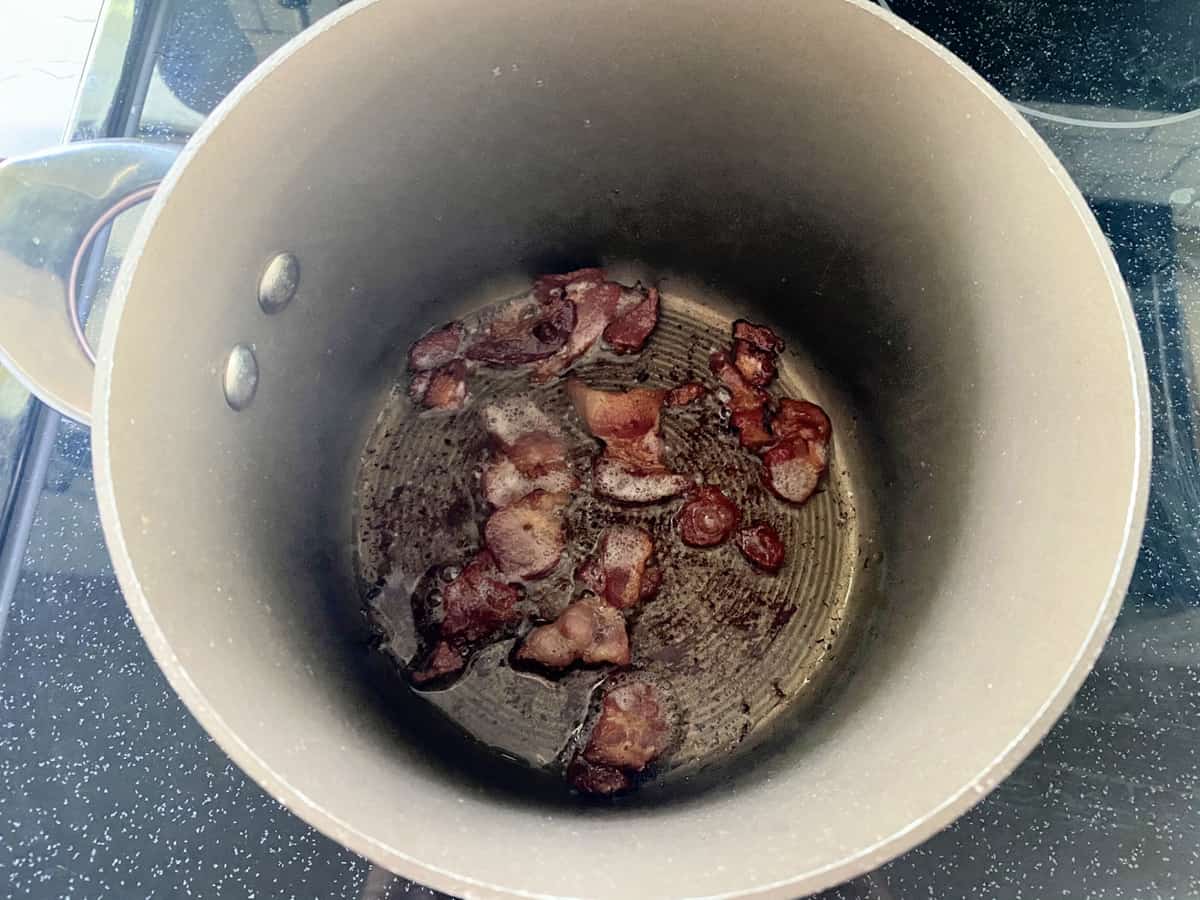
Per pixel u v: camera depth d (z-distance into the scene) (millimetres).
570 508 292
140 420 180
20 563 269
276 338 235
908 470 267
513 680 274
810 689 272
